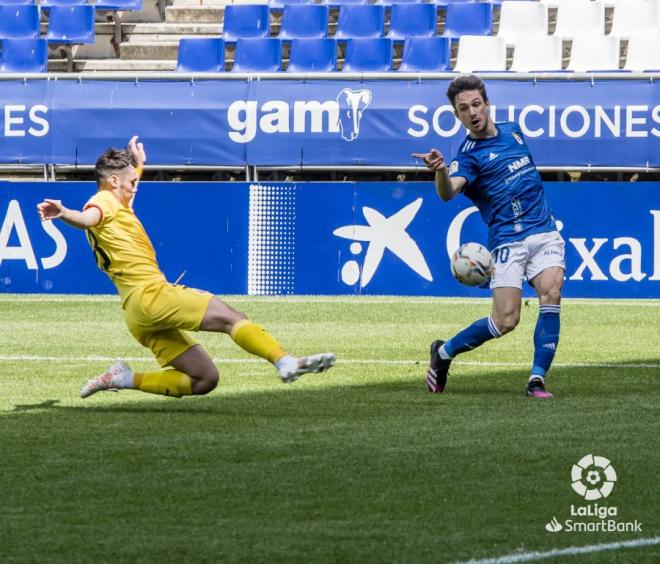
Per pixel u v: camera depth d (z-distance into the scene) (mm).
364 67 46406
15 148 36938
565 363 22359
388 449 13859
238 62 47031
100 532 10367
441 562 9492
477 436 14672
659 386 19328
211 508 11180
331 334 27344
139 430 15102
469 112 17969
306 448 13961
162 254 35906
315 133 36312
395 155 36188
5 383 19531
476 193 18297
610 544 10016
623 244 34875
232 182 35781
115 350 24234
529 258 18094
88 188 35719
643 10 49469
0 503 11352
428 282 35531
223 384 19453
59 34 49500
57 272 35969
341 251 35656
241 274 35844
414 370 21328
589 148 35688
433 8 49375
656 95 35531
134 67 49938
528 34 49125
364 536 10242
